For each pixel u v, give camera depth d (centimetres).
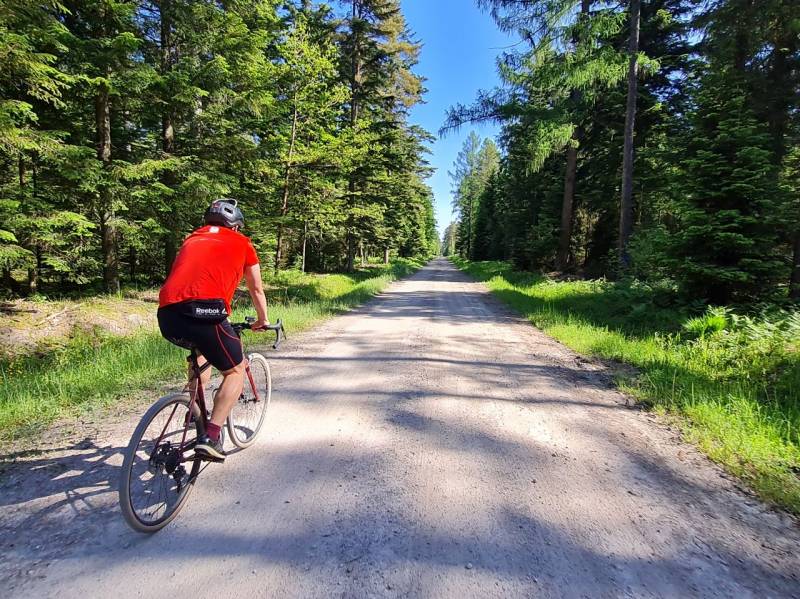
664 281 969
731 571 226
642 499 292
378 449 359
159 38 1238
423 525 259
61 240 1087
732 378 532
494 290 1839
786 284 877
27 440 362
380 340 805
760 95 1017
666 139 1647
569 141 1523
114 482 303
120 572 218
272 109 1292
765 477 315
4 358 714
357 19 2073
